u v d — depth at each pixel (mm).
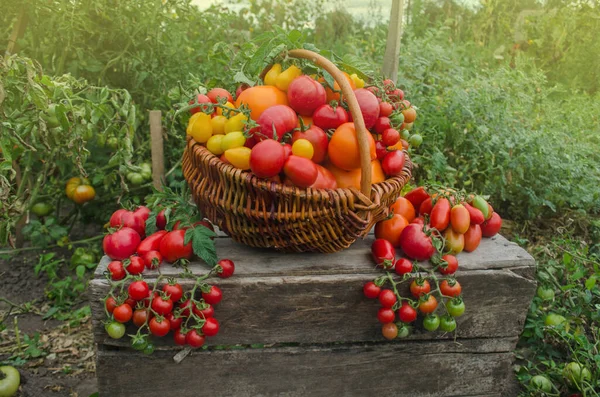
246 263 1801
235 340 1792
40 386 2234
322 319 1803
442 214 1832
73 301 2809
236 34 4039
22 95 2271
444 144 3354
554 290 2605
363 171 1542
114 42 3279
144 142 3262
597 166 3398
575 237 3254
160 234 1803
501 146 3188
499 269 1856
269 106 1700
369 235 2041
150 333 1710
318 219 1590
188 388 1825
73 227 3451
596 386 2143
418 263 1817
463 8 5543
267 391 1868
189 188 1941
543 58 5348
